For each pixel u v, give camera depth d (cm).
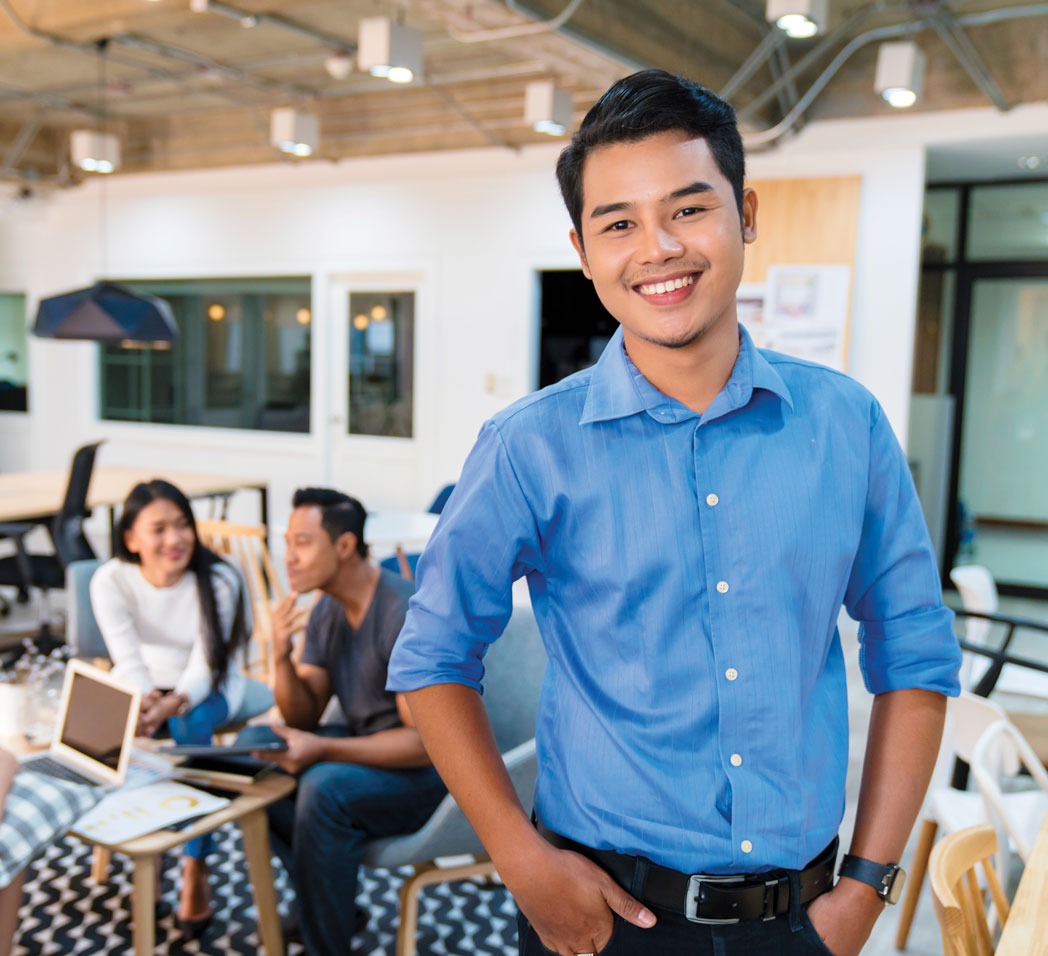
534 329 741
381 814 226
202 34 609
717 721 105
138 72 712
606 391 109
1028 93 558
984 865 179
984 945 161
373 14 564
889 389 614
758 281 636
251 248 846
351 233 798
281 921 263
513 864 107
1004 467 694
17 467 1027
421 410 784
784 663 105
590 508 108
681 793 106
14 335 1027
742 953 106
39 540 852
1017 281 679
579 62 456
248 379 870
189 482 653
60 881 286
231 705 288
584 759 110
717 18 520
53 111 841
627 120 100
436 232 762
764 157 634
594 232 104
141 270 906
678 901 106
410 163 770
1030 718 303
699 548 105
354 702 249
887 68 493
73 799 205
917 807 113
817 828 109
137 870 199
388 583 248
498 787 109
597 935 108
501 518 110
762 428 107
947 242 695
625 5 445
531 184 722
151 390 922
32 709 248
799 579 106
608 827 108
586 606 110
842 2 536
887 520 113
